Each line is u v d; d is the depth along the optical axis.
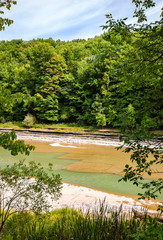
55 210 5.45
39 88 38.72
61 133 29.39
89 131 28.88
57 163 14.08
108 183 9.93
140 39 1.94
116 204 6.86
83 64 35.31
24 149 2.30
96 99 29.88
